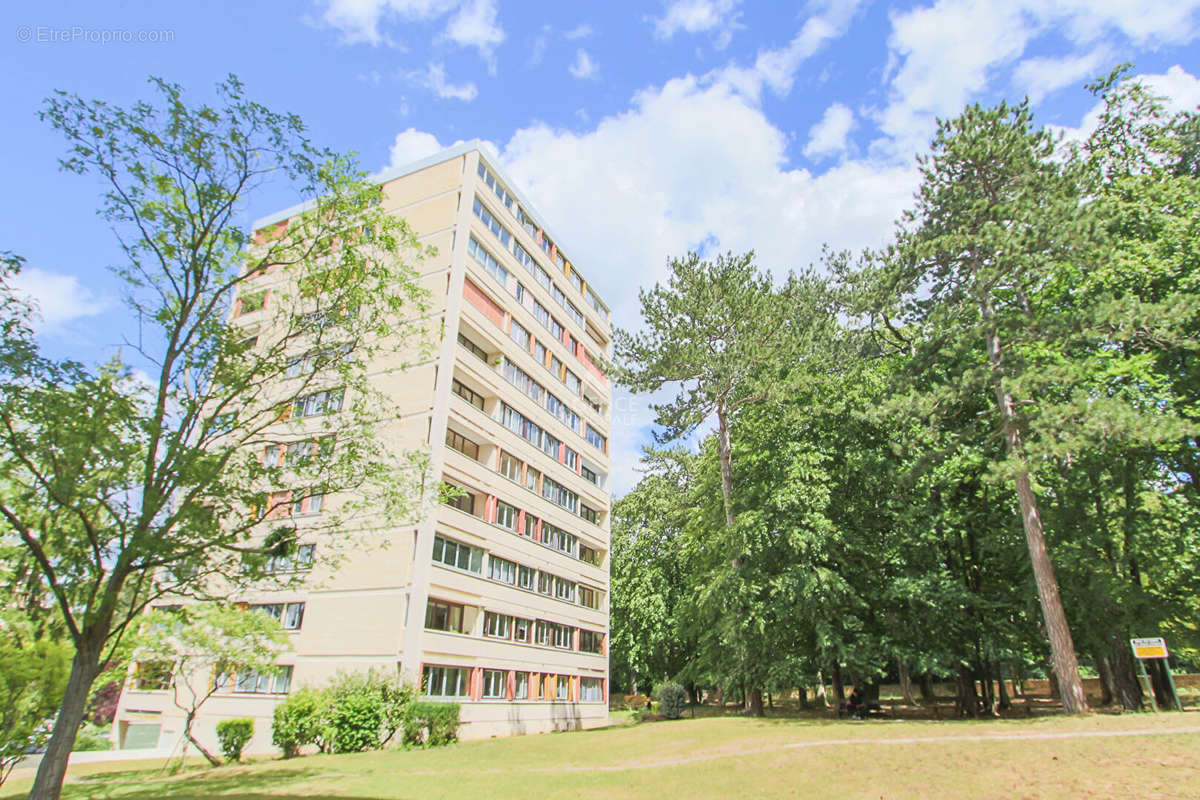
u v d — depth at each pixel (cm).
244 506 1371
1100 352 2181
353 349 1552
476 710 2953
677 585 4681
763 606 2361
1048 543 2227
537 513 3778
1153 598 2125
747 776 1312
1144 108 2408
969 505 2542
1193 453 2200
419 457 1659
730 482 2831
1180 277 2136
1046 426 1773
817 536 2291
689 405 2866
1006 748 1334
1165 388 2073
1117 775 1078
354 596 2753
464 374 3241
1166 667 1969
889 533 2434
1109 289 2209
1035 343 2127
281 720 2180
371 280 1603
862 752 1420
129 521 1191
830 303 2852
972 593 2241
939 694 4691
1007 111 2127
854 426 2644
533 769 1593
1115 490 2250
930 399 1992
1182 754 1160
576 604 4131
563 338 4469
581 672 4041
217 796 1322
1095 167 2414
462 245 3353
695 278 2894
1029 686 4941
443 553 2862
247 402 1408
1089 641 2380
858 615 2500
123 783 1673
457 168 3588
